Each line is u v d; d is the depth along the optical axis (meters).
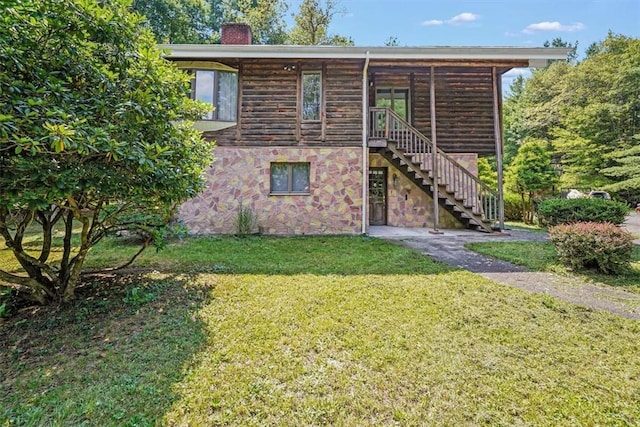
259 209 9.27
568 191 21.62
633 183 14.37
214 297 4.11
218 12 25.53
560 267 5.36
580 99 22.94
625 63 20.09
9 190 2.76
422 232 9.45
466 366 2.62
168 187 3.76
